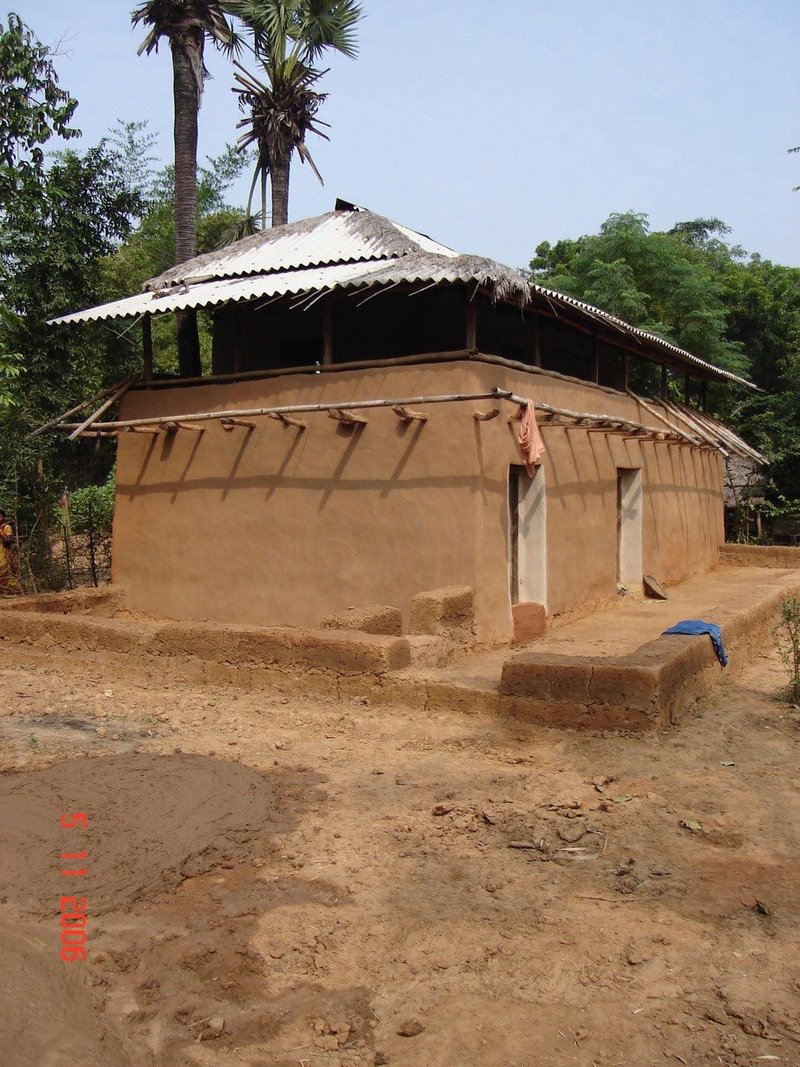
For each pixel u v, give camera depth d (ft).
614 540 47.55
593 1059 10.79
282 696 27.71
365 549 35.37
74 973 12.21
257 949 13.07
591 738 23.03
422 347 45.98
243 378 38.70
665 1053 10.87
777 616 41.39
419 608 31.35
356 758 21.90
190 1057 10.85
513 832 17.28
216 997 12.00
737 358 87.66
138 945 13.14
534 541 38.52
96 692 28.58
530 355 50.85
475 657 31.91
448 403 33.50
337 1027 11.37
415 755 22.11
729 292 99.19
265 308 45.44
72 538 57.57
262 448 38.11
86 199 54.80
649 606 47.60
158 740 23.34
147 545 41.42
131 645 30.66
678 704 24.90
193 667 29.55
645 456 52.49
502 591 34.55
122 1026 11.36
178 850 16.05
